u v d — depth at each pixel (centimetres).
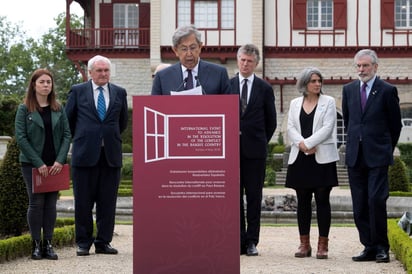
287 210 1600
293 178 886
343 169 2859
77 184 916
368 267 801
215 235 596
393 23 3388
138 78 3444
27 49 5784
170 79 748
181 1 3378
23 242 884
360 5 3403
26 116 871
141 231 598
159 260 599
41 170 852
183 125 593
